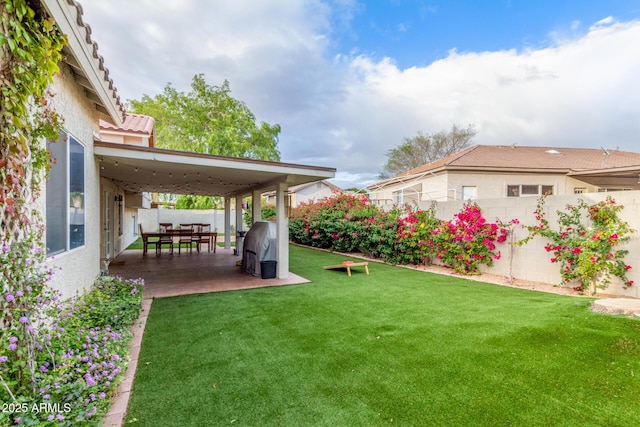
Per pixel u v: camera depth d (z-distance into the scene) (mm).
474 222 8211
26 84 2553
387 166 34062
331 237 13656
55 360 2551
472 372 3131
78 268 4598
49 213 3498
